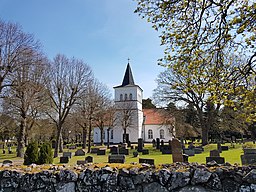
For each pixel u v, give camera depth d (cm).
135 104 5428
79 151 2688
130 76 5772
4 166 564
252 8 511
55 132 4697
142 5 649
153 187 400
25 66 2381
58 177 461
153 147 3553
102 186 429
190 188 379
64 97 2830
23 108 2538
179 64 629
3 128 3155
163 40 635
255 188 343
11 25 2319
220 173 371
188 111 3409
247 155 1346
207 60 639
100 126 4497
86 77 2992
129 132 5453
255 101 584
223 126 3222
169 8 632
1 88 2288
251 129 3394
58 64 2845
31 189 470
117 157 1602
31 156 1473
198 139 4684
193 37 623
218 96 602
